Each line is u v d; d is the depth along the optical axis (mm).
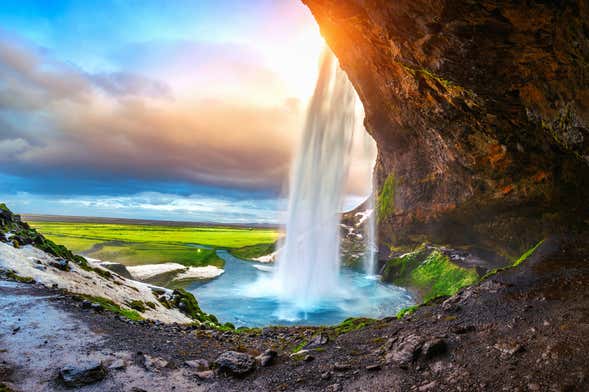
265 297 37875
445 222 39406
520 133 20141
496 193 28141
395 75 23938
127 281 24172
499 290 10914
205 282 46156
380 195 55906
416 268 40625
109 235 123438
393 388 6824
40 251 20141
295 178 56281
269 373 8344
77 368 7570
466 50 12273
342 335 11383
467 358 7324
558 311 8617
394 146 43844
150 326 13078
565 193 20969
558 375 6094
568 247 13859
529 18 10234
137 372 8125
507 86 14250
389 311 32312
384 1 12703
